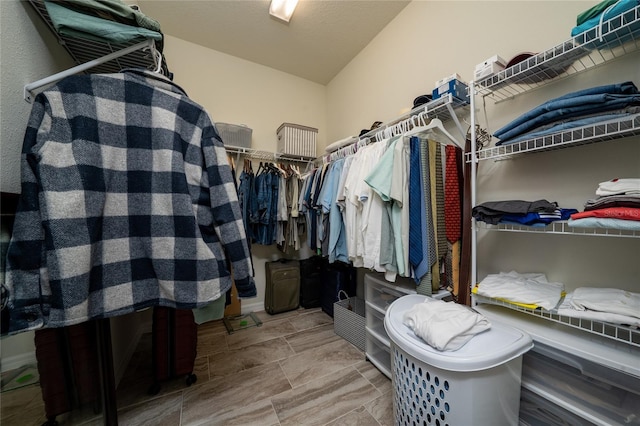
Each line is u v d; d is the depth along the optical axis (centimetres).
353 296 225
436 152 130
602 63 91
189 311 140
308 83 286
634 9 67
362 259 140
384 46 206
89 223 59
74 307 56
